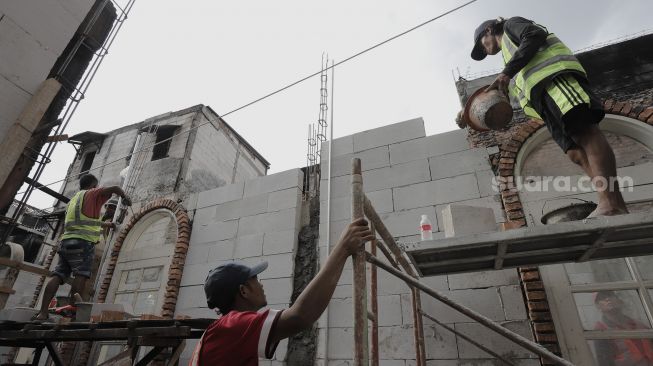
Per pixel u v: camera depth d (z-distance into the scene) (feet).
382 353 12.84
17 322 11.73
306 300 3.96
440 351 12.05
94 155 35.83
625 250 7.85
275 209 18.60
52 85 12.10
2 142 10.80
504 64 7.75
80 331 10.91
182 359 16.28
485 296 12.31
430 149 15.93
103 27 15.74
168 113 32.40
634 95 13.34
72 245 12.50
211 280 5.23
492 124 9.03
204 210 21.08
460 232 9.22
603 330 10.74
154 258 21.53
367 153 17.25
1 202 11.43
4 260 12.44
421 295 13.10
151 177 27.25
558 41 6.98
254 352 3.85
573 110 6.21
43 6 12.37
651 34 14.03
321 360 13.67
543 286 11.67
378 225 8.15
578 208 7.66
